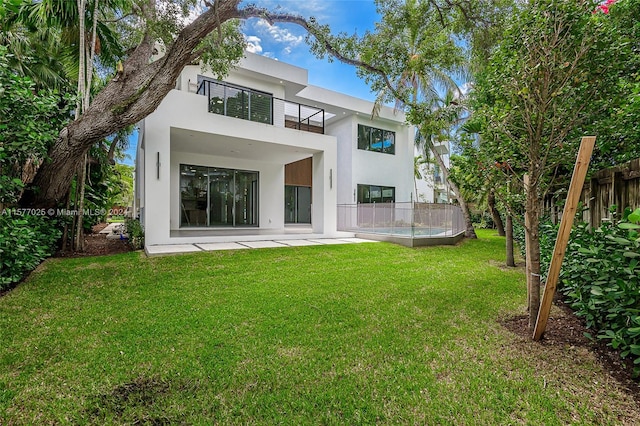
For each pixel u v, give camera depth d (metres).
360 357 2.83
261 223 13.45
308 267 6.29
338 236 11.62
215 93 9.23
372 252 8.20
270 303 4.19
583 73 2.74
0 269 4.40
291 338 3.20
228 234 10.65
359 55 7.61
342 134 16.88
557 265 2.87
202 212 12.25
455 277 5.81
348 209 13.23
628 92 2.92
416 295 4.66
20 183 4.85
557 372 2.54
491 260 7.80
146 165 8.09
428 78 12.73
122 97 6.09
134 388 2.37
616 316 2.65
